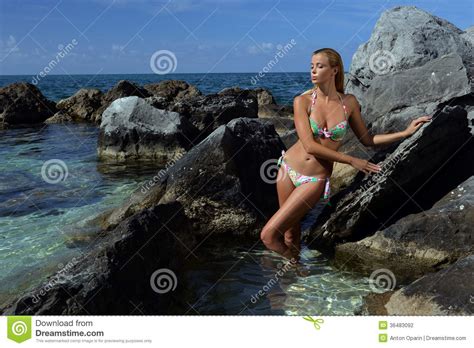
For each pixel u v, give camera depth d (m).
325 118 5.94
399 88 10.68
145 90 27.11
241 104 18.05
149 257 5.44
